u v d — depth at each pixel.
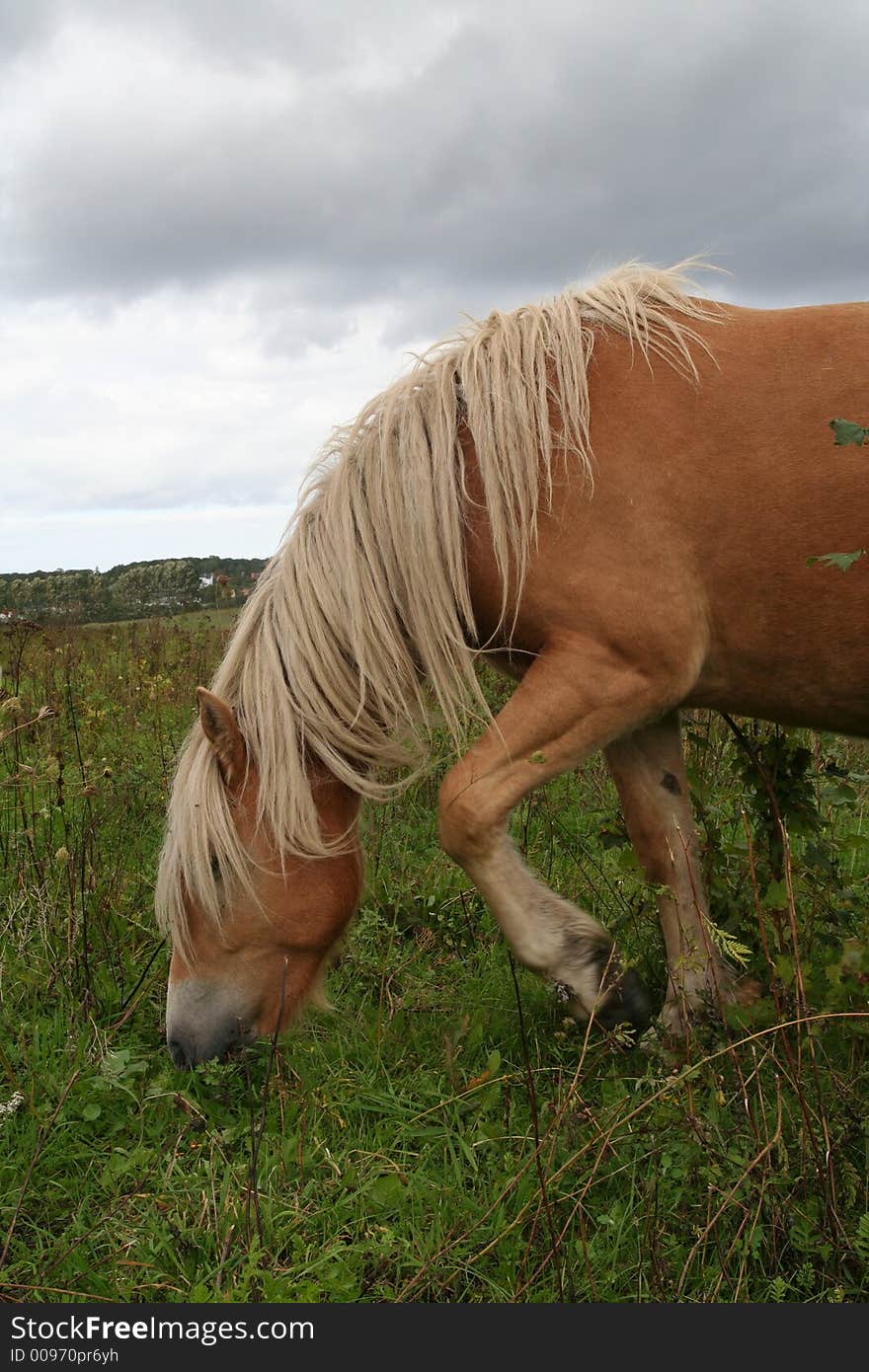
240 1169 2.41
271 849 2.81
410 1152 2.58
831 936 3.00
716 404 2.65
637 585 2.64
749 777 3.12
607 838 3.47
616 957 2.78
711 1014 2.74
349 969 3.49
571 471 2.66
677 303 2.85
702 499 2.63
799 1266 2.06
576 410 2.66
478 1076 2.78
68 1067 2.83
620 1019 2.85
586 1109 2.45
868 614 2.64
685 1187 2.23
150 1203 2.29
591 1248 2.15
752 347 2.70
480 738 2.77
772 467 2.60
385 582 2.85
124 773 4.84
